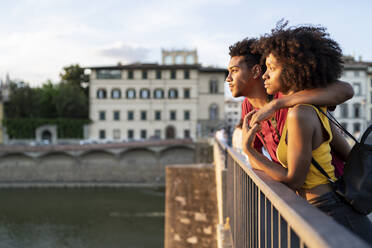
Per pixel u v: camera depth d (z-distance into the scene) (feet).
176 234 39.99
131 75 192.24
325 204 5.98
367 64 176.45
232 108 237.86
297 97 6.10
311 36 6.30
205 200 38.99
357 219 5.74
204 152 159.94
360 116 157.99
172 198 40.63
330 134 5.93
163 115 192.24
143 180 173.37
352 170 5.72
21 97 200.34
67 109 203.92
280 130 7.08
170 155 175.63
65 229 105.19
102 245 92.32
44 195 149.18
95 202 136.26
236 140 17.79
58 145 174.40
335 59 6.38
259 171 7.03
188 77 192.13
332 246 2.00
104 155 174.19
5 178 170.60
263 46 6.84
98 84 191.11
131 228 105.60
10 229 105.19
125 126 191.93
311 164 6.01
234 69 8.44
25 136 187.73
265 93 8.39
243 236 10.06
